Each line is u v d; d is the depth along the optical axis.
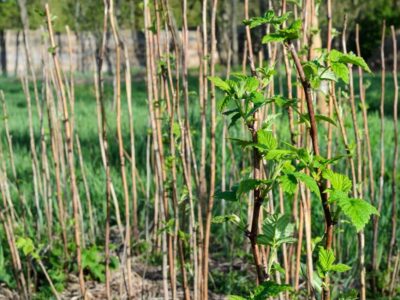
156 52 2.90
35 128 8.66
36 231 4.28
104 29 2.67
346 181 1.47
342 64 1.48
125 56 2.87
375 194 4.23
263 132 1.48
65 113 2.81
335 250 3.51
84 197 4.70
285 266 2.40
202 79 2.90
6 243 3.97
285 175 1.40
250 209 2.88
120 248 4.14
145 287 3.58
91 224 4.09
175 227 2.75
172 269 2.80
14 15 30.34
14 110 11.23
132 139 3.23
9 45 26.19
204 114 2.89
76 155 5.81
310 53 2.44
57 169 3.73
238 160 4.81
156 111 2.91
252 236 1.56
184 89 2.65
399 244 3.71
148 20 2.68
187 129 2.68
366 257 3.73
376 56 25.31
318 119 1.55
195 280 2.78
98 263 3.81
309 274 1.72
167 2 2.61
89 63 23.84
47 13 2.65
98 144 6.70
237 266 3.93
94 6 25.67
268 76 1.70
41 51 3.72
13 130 8.53
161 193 2.79
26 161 5.87
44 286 3.60
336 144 3.92
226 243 4.04
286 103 1.54
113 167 5.30
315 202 4.13
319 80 1.53
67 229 4.18
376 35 25.42
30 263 3.62
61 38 25.78
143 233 4.30
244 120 1.51
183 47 2.61
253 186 1.45
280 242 1.57
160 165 2.78
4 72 25.58
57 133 3.97
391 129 7.53
